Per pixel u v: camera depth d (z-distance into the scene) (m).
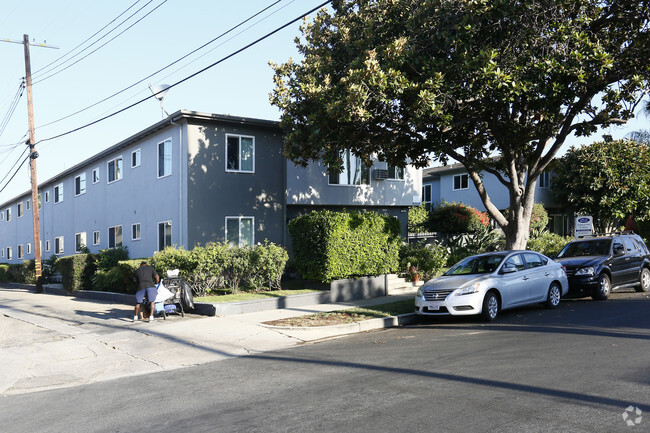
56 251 36.25
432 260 19.62
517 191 17.11
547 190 32.62
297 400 6.42
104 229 28.09
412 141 17.36
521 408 5.63
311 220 16.75
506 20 13.67
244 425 5.57
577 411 5.46
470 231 26.45
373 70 13.46
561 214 34.25
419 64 14.21
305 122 16.80
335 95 14.59
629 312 12.23
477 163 18.83
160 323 13.10
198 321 13.03
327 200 22.80
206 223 20.27
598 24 14.76
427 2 13.93
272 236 21.86
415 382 6.94
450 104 14.00
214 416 5.98
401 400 6.14
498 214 17.47
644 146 27.94
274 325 12.28
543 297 13.52
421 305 12.47
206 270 16.11
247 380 7.71
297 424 5.49
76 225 32.38
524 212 17.30
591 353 8.11
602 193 28.19
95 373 8.90
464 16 13.51
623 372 6.92
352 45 15.84
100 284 21.77
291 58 17.31
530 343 9.17
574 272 15.07
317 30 17.19
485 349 8.88
